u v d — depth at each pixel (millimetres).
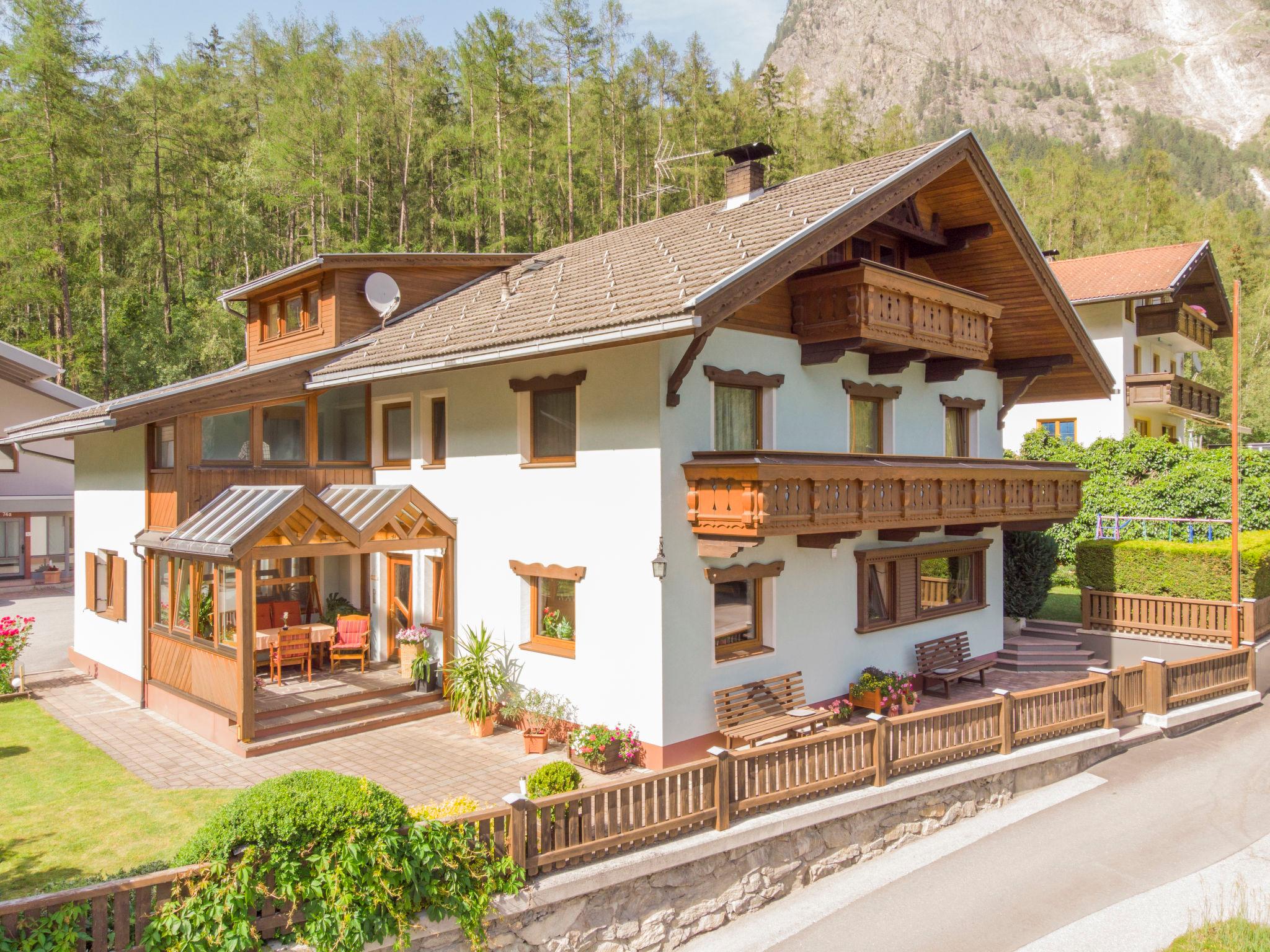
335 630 16141
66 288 38000
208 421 15172
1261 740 15312
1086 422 31016
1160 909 9945
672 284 11898
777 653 13609
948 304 14516
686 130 44531
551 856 8773
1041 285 16312
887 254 16078
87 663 18547
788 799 10711
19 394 29500
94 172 39688
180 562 14883
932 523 14219
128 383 39688
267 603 16625
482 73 40438
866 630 15242
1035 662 18875
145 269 44906
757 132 44219
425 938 8000
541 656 13859
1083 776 13898
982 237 15805
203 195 44719
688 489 12289
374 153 44094
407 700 14914
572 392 13539
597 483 12883
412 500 14938
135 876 7605
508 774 12070
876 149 48156
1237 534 17781
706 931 9797
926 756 12148
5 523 31062
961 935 9555
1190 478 24875
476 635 14953
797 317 13891
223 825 7473
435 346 14148
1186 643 18375
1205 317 35094
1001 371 18797
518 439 14211
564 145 41156
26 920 6621
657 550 11961
